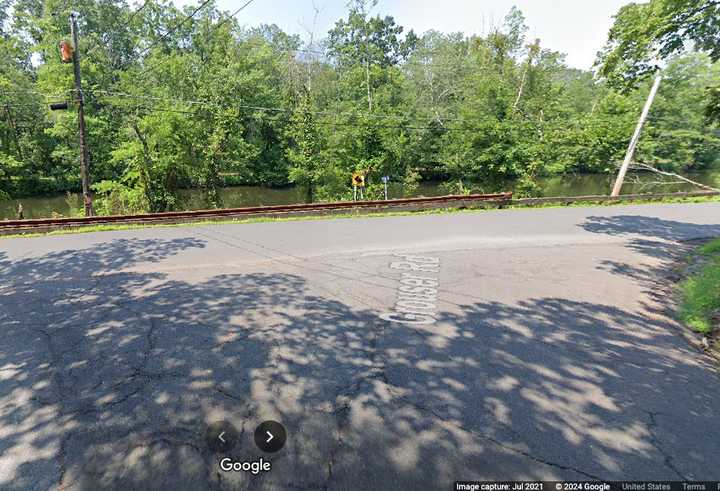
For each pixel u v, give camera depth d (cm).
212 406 290
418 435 260
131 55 3253
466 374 337
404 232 963
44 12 2653
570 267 670
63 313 470
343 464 235
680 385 323
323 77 3447
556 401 299
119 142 2306
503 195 1465
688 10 713
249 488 217
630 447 250
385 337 406
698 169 3109
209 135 2281
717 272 599
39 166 2802
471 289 558
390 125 2441
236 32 2977
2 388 316
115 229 1023
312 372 338
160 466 233
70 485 221
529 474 228
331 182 2406
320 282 584
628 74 895
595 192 2909
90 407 290
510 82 2980
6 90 2288
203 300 509
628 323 448
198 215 1155
